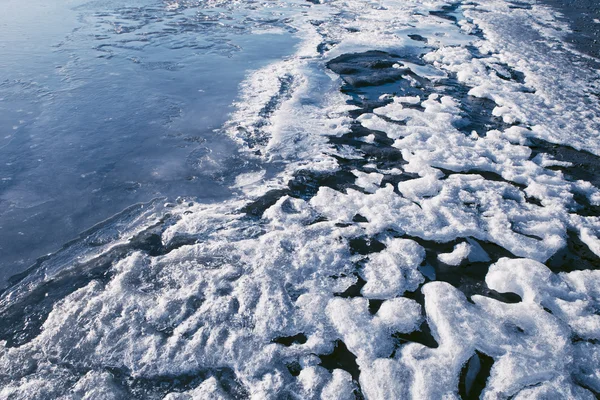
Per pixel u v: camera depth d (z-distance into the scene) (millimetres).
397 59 8023
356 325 3037
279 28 9734
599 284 3420
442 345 2926
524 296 3322
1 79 6730
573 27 10359
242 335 2961
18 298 3240
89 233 3836
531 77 7359
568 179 4809
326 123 5766
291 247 3711
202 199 4301
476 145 5340
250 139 5324
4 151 4910
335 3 12188
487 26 10227
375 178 4672
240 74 7207
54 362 2805
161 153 4988
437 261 3658
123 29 9469
